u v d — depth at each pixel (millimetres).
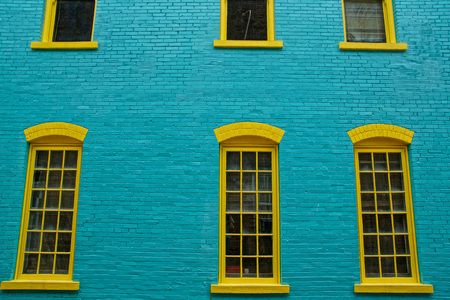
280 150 5863
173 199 5707
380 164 6039
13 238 5598
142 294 5426
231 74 6133
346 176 5801
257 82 6105
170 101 6027
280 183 5762
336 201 5715
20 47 6262
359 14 6723
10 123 5961
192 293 5438
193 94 6055
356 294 5453
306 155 5852
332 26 6379
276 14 6414
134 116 5980
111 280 5457
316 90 6090
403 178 5969
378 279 5598
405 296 5469
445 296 5457
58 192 5930
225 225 5793
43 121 5965
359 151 6062
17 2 6484
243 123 5918
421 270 5551
